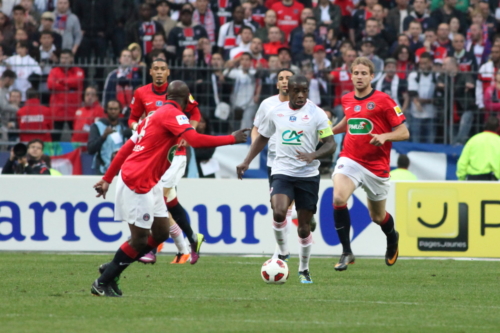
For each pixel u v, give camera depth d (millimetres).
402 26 57344
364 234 37375
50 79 47312
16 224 38031
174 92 20906
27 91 47531
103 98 47156
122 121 46812
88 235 37781
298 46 54656
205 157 45344
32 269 29922
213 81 46531
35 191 37969
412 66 52719
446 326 17422
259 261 34344
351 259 30000
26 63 51594
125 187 20578
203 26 55156
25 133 47312
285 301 21297
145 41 55000
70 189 37938
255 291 23484
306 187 25297
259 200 37469
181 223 32469
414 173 46938
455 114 47375
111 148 43906
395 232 30422
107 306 19797
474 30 56469
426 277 28484
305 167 25250
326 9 57531
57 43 54500
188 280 26531
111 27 56969
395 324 17578
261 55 52969
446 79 46781
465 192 36938
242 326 17016
